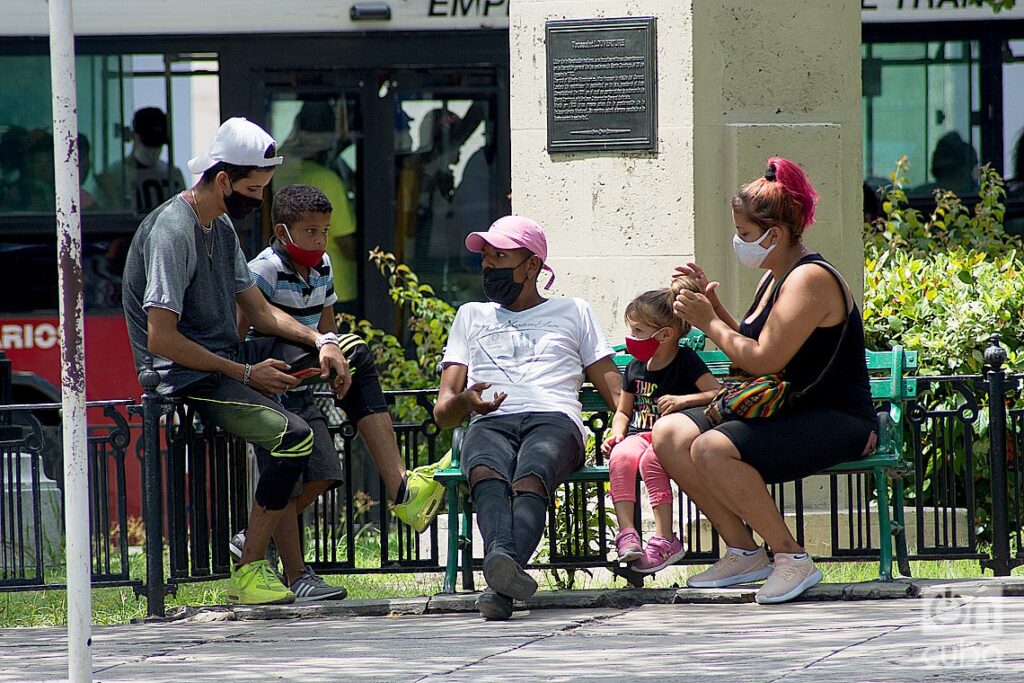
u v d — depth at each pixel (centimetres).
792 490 1908
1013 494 1806
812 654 1135
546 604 1472
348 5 2759
